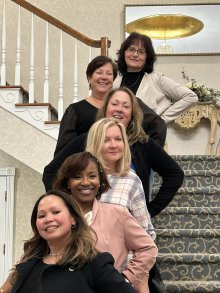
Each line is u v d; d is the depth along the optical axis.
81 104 3.28
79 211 1.99
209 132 6.78
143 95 3.56
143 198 2.53
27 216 6.69
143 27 7.52
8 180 6.72
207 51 7.51
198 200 4.36
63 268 1.85
